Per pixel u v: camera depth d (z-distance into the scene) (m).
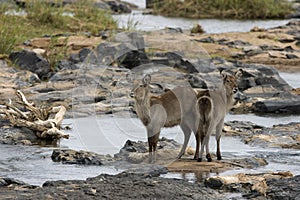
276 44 75.62
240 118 44.69
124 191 26.80
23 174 30.58
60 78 53.38
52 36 69.25
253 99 49.50
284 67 65.00
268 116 45.66
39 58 57.41
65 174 30.62
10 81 52.62
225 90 33.00
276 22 103.38
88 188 27.11
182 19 105.00
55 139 37.59
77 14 87.38
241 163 32.53
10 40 62.59
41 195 26.17
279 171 31.30
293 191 27.31
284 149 35.91
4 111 39.78
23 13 85.44
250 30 87.12
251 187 27.75
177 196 26.56
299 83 57.59
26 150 35.06
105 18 87.88
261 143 36.94
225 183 28.27
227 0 111.19
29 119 39.78
